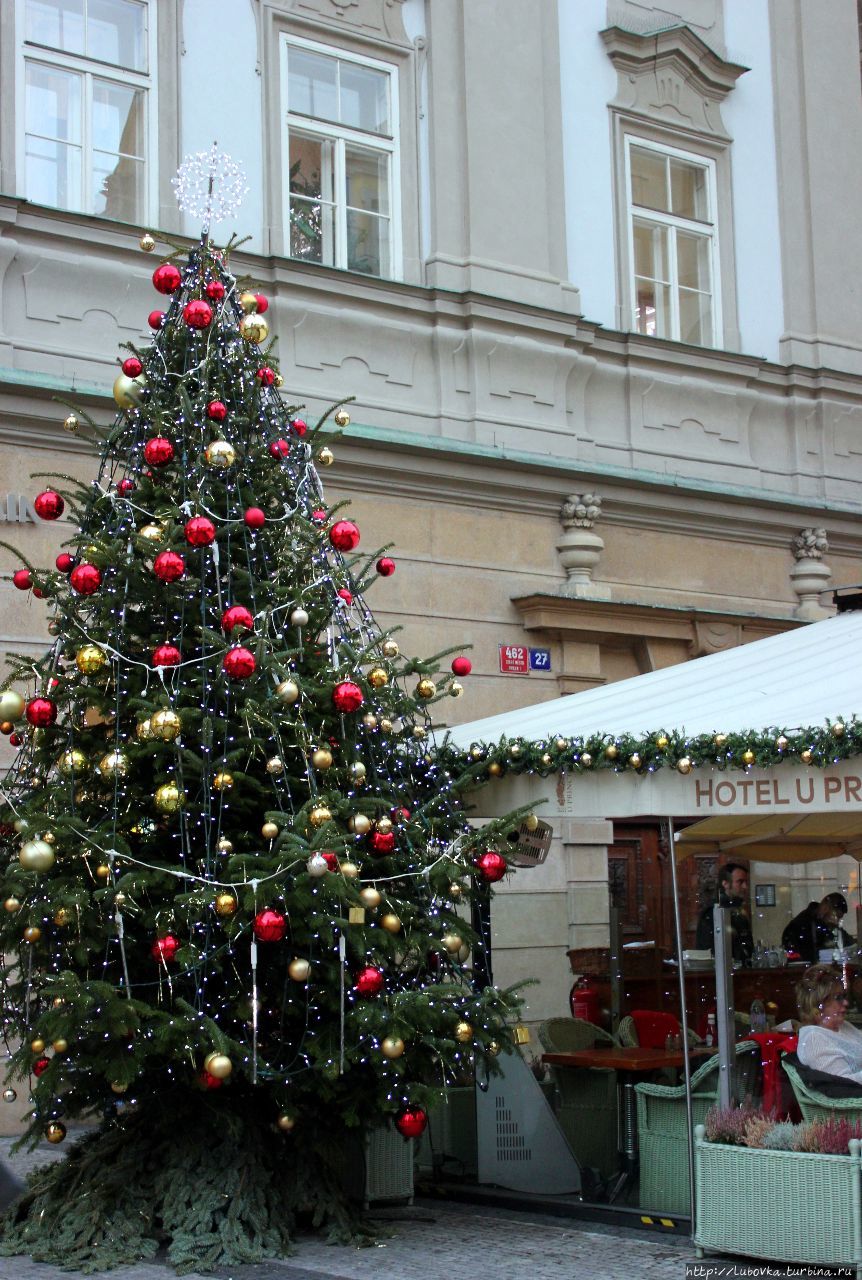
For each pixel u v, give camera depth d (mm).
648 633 13883
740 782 6828
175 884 6680
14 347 10758
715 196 15320
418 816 7297
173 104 11906
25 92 11289
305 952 6824
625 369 14219
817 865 11859
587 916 10938
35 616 10523
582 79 14453
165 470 7406
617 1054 8031
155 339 7695
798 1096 6797
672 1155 7328
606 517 13852
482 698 12836
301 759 7090
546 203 13828
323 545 7477
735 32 15742
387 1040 6586
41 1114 7004
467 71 13484
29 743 7238
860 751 6414
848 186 16203
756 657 8500
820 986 7297
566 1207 7500
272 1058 6875
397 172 13180
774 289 15609
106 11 11773
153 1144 7070
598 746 7219
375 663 7500
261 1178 6926
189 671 7004
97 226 11227
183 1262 6465
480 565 12977
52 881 6535
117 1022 6277
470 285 13148
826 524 15438
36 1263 6590
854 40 16547
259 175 12352
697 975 10125
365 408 12445
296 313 12164
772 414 15383
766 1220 6391
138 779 7023
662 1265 6484
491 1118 8000
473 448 12750
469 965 8648
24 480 10602
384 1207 7691
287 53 12688
